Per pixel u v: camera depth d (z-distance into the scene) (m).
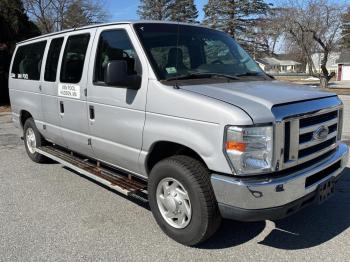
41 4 24.09
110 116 4.64
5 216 4.82
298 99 3.72
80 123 5.23
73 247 4.06
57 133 5.94
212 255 3.86
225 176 3.54
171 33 4.65
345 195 5.30
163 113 3.96
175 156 4.02
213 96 3.69
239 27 46.53
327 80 30.97
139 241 4.16
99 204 5.16
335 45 30.98
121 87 4.38
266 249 3.96
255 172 3.43
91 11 27.78
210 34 5.09
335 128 4.23
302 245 4.03
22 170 6.75
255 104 3.52
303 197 3.67
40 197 5.45
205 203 3.67
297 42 31.53
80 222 4.63
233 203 3.52
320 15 29.84
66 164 5.70
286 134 3.53
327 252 3.88
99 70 4.84
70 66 5.39
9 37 17.39
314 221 4.56
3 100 17.44
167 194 4.08
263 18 43.19
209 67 4.64
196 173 3.73
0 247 4.07
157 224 4.54
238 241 4.12
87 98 4.99
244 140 3.36
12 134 10.27
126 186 4.59
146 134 4.18
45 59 6.09
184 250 3.96
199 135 3.64
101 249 4.01
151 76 4.12
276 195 3.46
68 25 26.50
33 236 4.30
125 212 4.90
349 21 29.69
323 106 3.89
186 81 4.16
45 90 6.04
